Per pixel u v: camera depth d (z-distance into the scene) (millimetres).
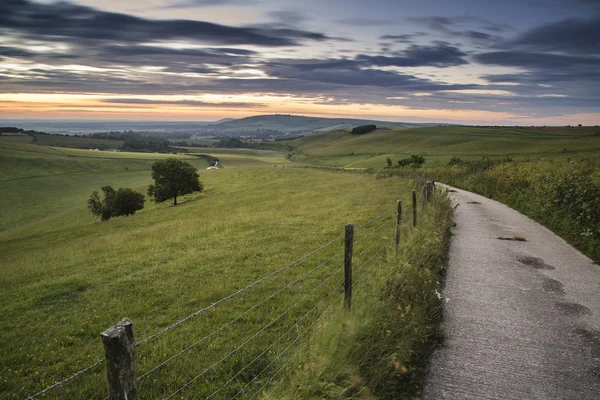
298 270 10633
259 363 5684
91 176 147125
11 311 9617
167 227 25641
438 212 13195
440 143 192000
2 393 5852
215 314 8062
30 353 7148
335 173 78875
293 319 7285
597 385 4703
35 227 74562
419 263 7418
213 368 5789
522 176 22750
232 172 100312
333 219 18984
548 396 4492
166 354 6363
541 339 5840
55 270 14398
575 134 192750
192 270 11734
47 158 158750
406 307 5414
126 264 13562
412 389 4547
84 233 38219
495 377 4852
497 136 194250
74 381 6008
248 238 15867
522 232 13297
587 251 10578
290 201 32406
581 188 12961
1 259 26859
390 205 22531
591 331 6102
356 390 4027
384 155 176500
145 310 8820
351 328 4516
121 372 2576
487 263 9664
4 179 127500
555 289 7906
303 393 3752
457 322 6414
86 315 8859
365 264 10172
